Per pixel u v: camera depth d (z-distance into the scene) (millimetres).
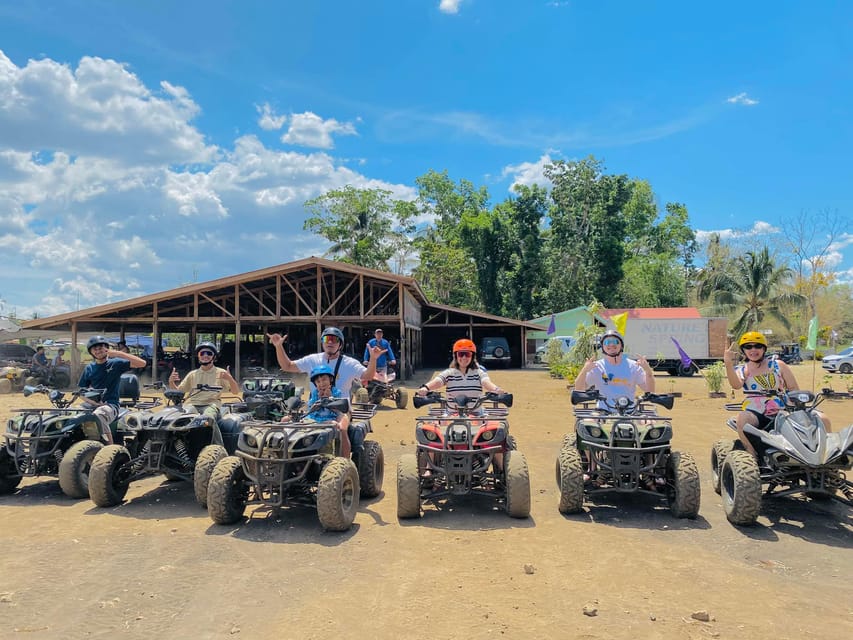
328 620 3789
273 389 9938
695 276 62062
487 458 5957
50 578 4488
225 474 5656
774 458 5652
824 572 4555
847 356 30578
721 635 3547
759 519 5879
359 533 5500
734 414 14000
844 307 60344
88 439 7328
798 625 3672
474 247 56094
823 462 5258
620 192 54219
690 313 39094
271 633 3633
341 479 5402
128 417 6676
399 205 58875
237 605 4020
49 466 7004
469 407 6262
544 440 10617
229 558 4887
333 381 6273
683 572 4539
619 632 3598
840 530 5562
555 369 25109
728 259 57125
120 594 4203
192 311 28969
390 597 4125
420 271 56688
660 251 69062
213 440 6941
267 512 6215
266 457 5504
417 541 5266
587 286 53781
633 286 57656
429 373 29969
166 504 6621
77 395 7238
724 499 5859
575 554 4926
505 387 21906
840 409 14414
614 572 4539
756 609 3898
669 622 3721
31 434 6805
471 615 3844
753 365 6285
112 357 7551
